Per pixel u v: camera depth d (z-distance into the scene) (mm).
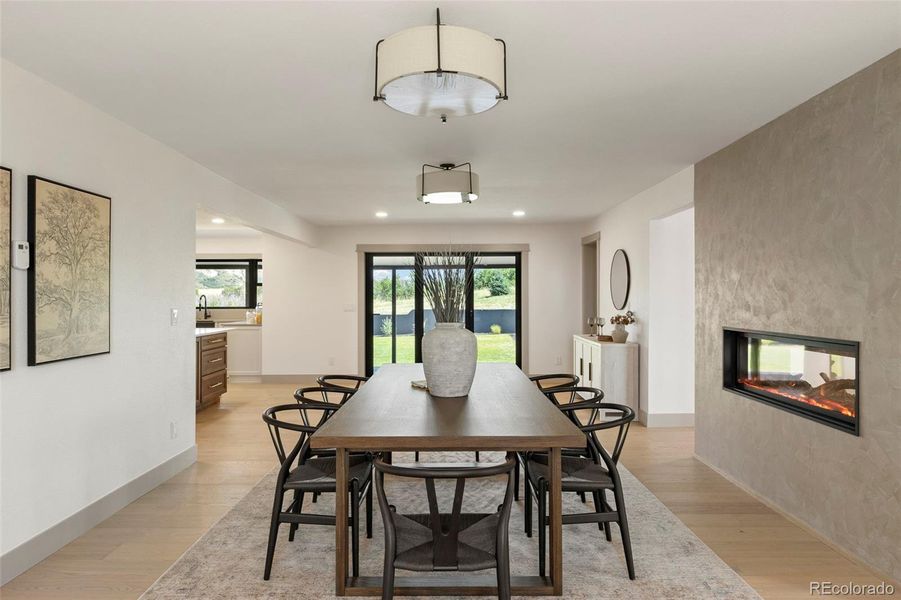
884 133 2588
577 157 4410
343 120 3486
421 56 1968
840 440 2904
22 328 2654
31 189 2684
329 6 2117
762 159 3613
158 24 2250
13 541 2617
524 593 2455
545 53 2537
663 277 5727
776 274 3473
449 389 3182
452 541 2082
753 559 2814
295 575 2633
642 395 5898
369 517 3051
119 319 3447
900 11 2166
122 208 3484
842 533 2893
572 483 2639
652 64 2662
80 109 3082
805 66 2688
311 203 6559
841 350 2947
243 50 2488
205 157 4371
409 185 5473
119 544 2965
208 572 2658
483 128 3662
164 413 3996
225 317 9758
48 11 2139
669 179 5152
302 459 3088
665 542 2998
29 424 2707
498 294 8773
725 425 4133
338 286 8695
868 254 2699
